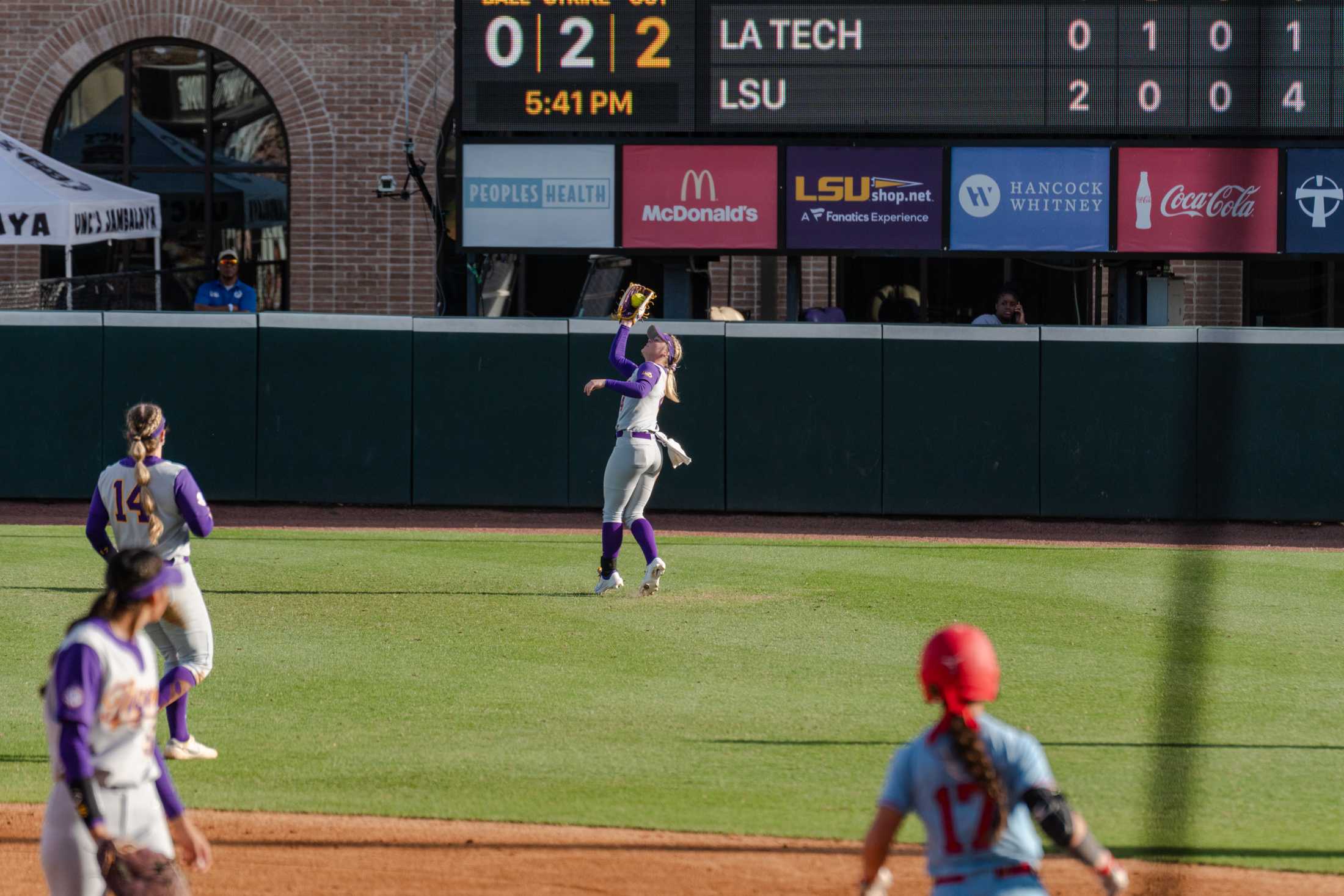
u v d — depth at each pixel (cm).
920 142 5756
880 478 5794
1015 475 5759
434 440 5872
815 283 8012
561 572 4466
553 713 2877
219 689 3050
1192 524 5734
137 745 1566
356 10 7881
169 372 5819
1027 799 1323
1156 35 5712
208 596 4019
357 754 2611
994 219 5791
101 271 8044
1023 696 3003
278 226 8088
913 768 1355
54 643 3444
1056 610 3903
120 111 8025
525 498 5881
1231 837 2180
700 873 2045
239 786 2430
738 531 5478
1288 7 5684
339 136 7919
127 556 1570
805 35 5738
